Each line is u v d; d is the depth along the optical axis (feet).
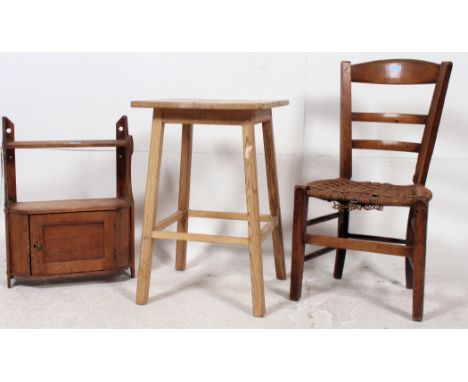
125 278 8.85
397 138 9.14
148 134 9.60
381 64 8.21
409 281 8.45
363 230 9.45
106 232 8.46
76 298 8.03
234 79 9.31
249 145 7.25
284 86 9.21
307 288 8.50
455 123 9.00
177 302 7.93
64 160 9.80
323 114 9.21
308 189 7.68
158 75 9.45
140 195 9.78
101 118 9.66
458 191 9.16
